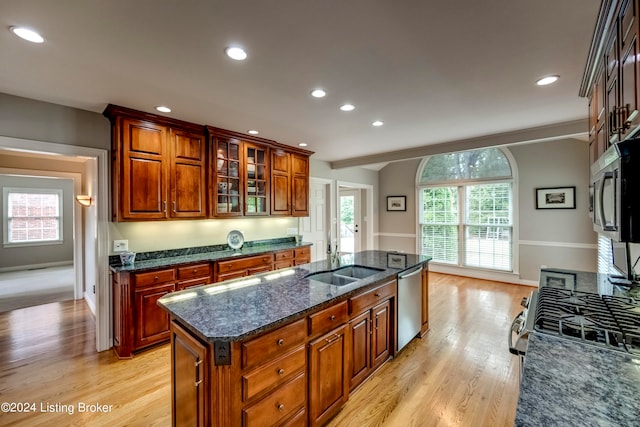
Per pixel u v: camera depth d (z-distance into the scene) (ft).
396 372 8.10
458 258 19.36
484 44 5.87
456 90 8.04
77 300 14.67
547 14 4.95
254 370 4.68
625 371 3.11
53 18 4.92
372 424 6.18
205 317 4.99
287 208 14.89
